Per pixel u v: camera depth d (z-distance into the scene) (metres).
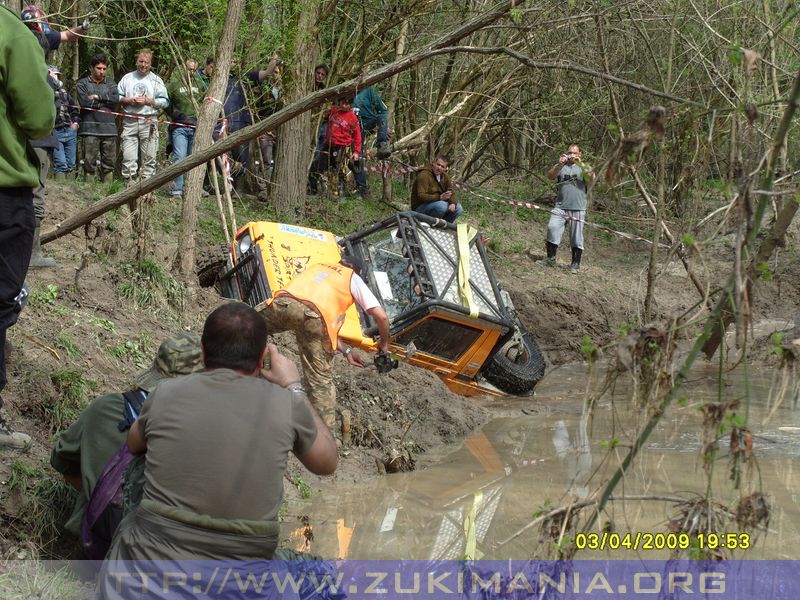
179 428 3.84
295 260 9.50
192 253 9.92
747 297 3.45
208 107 9.68
